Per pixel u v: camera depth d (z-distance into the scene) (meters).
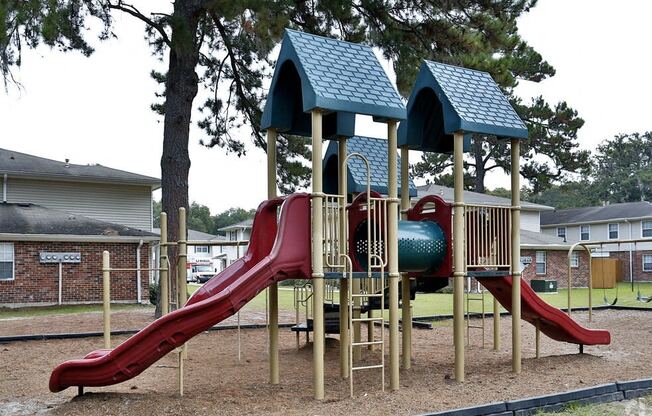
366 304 9.13
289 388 7.05
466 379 7.42
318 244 6.47
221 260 50.38
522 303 8.46
